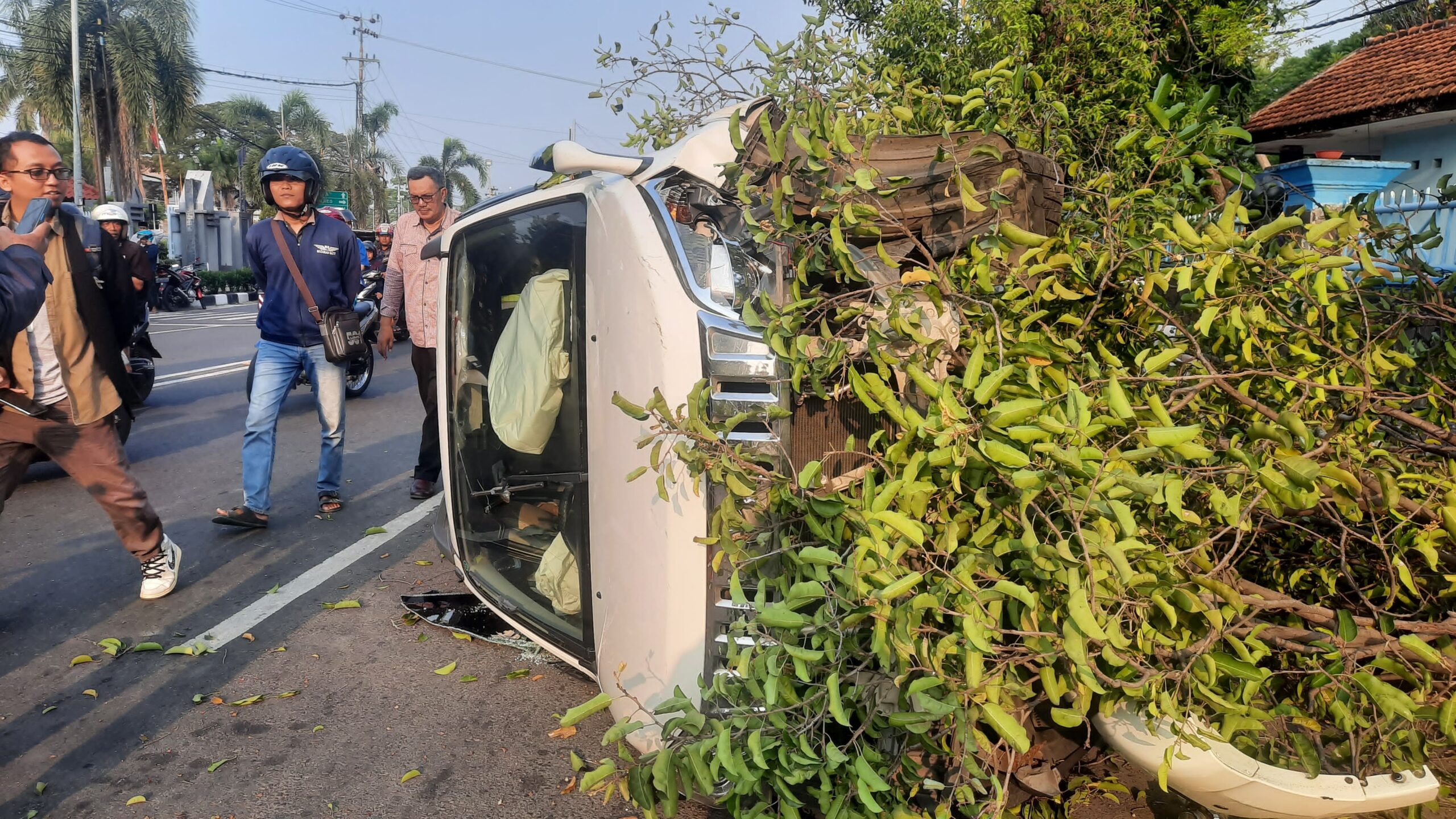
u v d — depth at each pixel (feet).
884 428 8.43
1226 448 6.82
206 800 9.25
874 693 6.73
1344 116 36.09
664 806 6.50
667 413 7.06
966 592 5.68
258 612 13.88
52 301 12.36
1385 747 6.59
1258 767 6.50
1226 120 8.29
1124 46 24.04
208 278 96.32
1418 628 6.70
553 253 10.12
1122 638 5.42
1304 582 8.23
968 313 6.79
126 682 11.69
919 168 8.05
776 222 7.52
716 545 7.79
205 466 22.45
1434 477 6.77
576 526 9.65
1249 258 6.73
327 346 17.42
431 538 17.39
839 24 10.79
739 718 6.54
